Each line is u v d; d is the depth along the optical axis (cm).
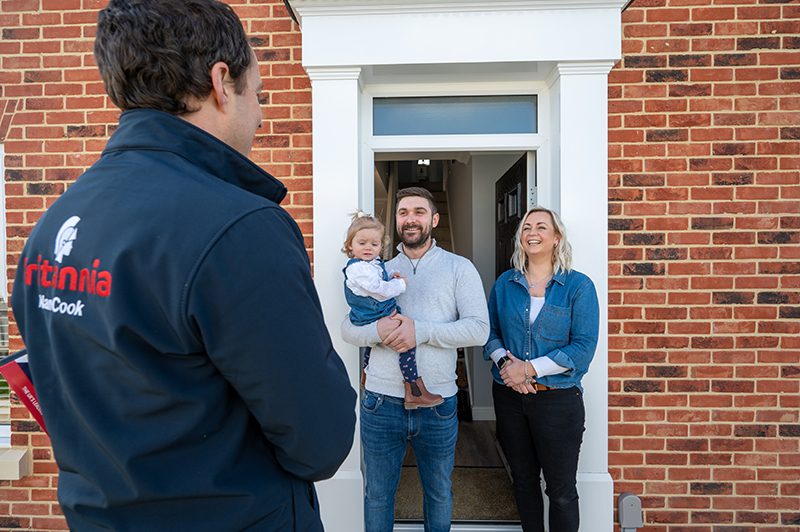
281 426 81
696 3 259
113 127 273
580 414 223
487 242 491
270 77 269
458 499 322
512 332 233
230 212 77
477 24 250
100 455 77
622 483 263
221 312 73
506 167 487
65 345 78
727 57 259
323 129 257
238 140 96
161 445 75
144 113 85
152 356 74
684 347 261
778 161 258
